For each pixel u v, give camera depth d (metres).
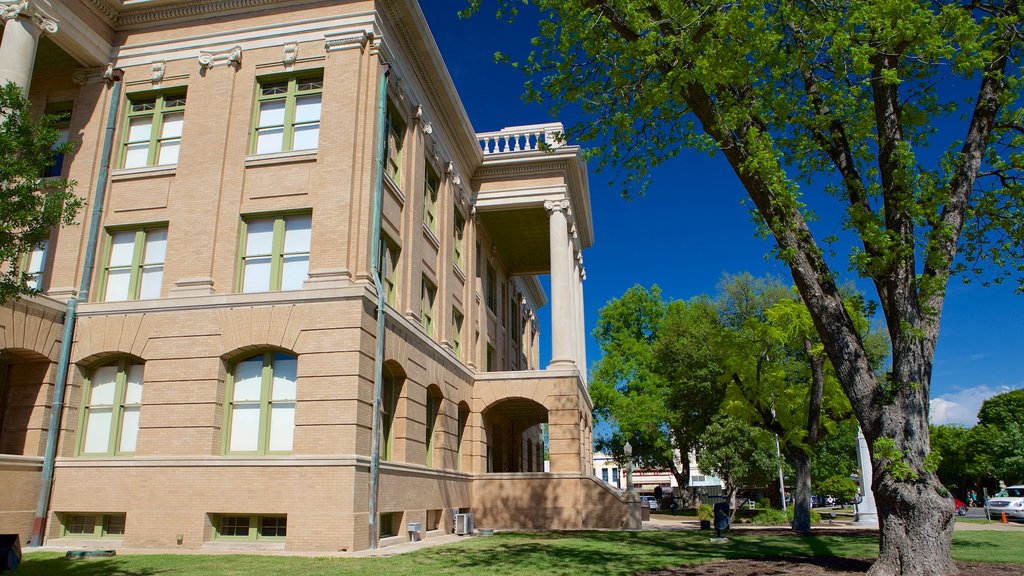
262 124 18.81
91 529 16.42
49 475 16.30
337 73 18.30
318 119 18.50
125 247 18.45
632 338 48.03
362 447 15.79
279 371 16.73
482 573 10.95
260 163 18.08
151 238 18.44
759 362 24.53
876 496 10.70
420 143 22.02
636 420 43.56
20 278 11.50
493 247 33.88
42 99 19.61
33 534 15.78
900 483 10.30
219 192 17.94
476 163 29.05
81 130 19.14
